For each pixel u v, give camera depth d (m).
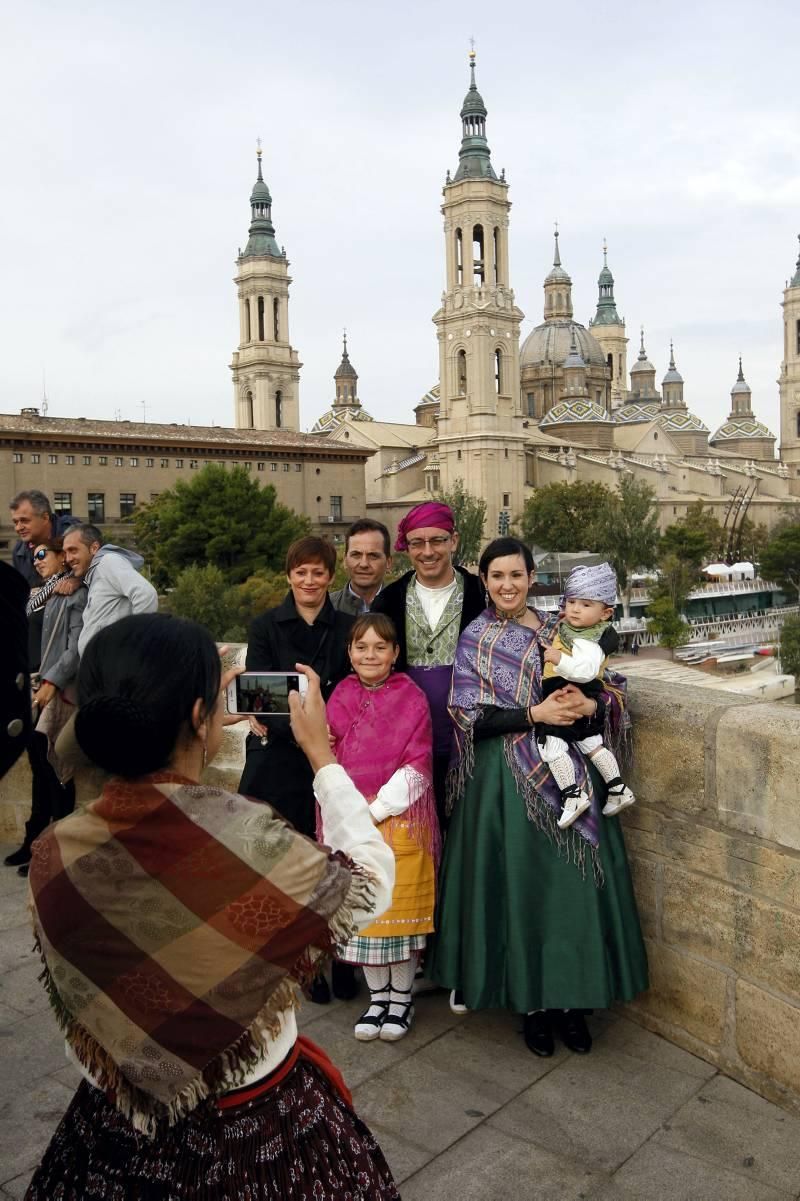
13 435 78.56
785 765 3.41
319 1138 1.79
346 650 4.60
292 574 4.54
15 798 6.50
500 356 108.62
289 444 95.94
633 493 79.31
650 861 3.97
